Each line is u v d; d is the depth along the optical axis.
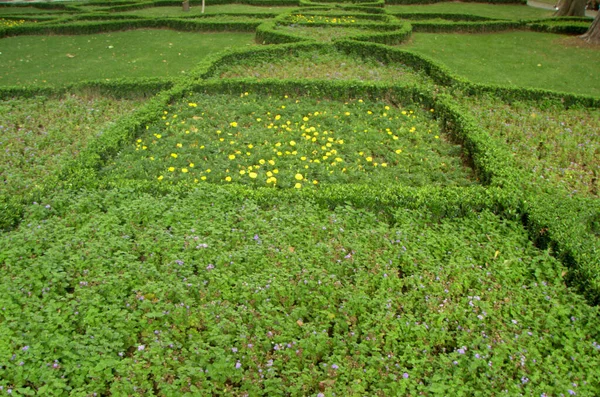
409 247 5.04
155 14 19.75
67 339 3.77
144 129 8.06
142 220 5.50
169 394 3.41
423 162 7.09
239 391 3.58
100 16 17.89
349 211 5.68
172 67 12.41
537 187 6.25
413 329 3.95
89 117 8.75
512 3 23.14
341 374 3.64
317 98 9.77
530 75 11.77
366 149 7.43
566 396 3.39
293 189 6.04
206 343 3.82
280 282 4.43
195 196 5.84
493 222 5.49
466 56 13.34
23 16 18.27
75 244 4.92
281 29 14.83
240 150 7.30
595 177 6.98
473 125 7.87
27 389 3.32
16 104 9.34
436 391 3.42
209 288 4.40
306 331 3.94
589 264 4.65
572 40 15.23
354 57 12.27
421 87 9.52
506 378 3.59
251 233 5.18
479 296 4.42
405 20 16.97
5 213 5.48
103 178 6.43
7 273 4.53
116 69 12.23
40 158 7.12
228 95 9.70
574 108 9.54
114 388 3.44
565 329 4.02
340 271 4.68
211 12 18.95
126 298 4.29
